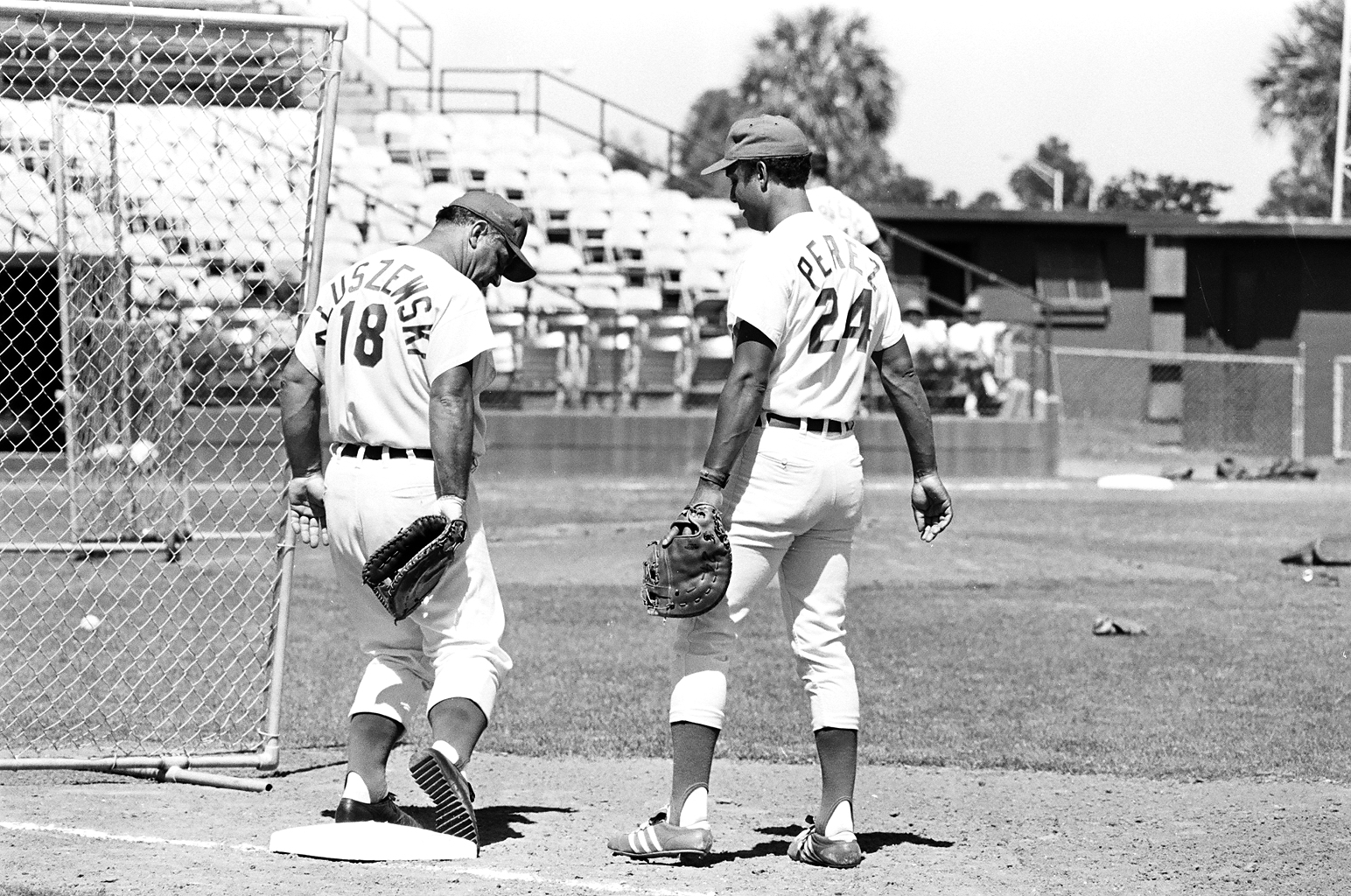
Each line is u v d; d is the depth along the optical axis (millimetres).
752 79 120375
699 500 10797
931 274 85562
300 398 11883
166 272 27703
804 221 11203
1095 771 14648
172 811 12711
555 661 20953
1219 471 62094
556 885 10352
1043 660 21141
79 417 27453
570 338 58344
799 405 11031
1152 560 33406
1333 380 79688
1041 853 11453
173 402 27797
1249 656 21469
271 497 32656
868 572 31031
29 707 17062
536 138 71000
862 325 11203
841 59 118125
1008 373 63188
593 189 69062
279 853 11172
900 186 172625
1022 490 53406
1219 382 80062
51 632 21969
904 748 15617
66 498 32469
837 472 11078
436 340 11250
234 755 14594
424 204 65250
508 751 15688
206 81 17812
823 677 11312
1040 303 62375
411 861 11008
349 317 11438
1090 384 85938
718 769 14859
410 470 11367
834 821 11102
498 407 57031
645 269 66188
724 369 58469
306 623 23953
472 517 11688
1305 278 79875
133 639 20859
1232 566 32594
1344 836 11969
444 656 11602
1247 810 12914
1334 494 53156
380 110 73750
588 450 55562
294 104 29922
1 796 13289
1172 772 14539
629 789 13883
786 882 10562
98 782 14062
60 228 24875
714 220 68625
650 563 10867
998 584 29547
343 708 17797
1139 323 85875
